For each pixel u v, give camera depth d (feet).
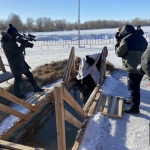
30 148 8.12
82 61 19.65
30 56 37.81
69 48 49.32
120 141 9.57
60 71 22.82
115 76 21.03
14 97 10.42
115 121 11.47
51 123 13.44
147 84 17.54
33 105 12.69
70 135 11.65
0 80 18.98
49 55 38.42
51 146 10.83
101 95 14.98
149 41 51.24
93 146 9.15
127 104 13.78
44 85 19.17
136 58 10.58
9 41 12.74
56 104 6.98
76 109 9.67
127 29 10.95
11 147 8.25
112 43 57.67
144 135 9.95
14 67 13.57
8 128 11.59
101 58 19.95
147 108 12.92
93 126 10.74
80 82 19.61
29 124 13.14
